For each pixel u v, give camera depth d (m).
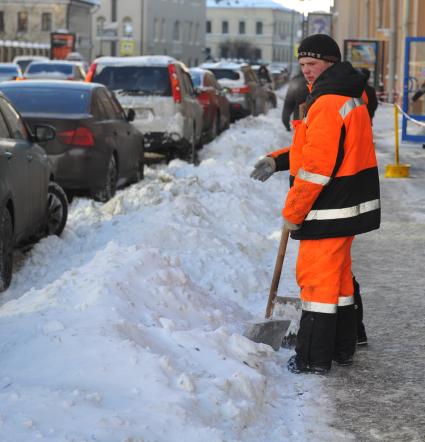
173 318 5.91
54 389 4.52
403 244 9.59
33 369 4.82
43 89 12.18
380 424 4.74
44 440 3.94
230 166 13.96
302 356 5.43
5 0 94.31
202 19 118.88
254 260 8.42
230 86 29.31
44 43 94.12
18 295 7.41
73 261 8.29
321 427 4.69
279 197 12.65
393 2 32.78
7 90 12.14
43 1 93.88
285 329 5.75
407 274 8.20
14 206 7.84
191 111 17.73
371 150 5.23
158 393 4.54
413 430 4.68
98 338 5.05
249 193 11.96
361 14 54.91
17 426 4.05
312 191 5.11
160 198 10.51
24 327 5.38
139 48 104.81
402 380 5.38
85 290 5.80
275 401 4.98
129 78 17.22
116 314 5.49
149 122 16.95
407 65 20.94
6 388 4.57
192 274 7.39
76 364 4.81
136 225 8.91
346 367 5.57
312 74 5.23
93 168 11.51
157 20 107.69
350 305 5.52
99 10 105.50
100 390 4.55
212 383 4.77
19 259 8.73
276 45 161.00
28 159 8.54
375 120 31.16
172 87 17.02
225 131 23.78
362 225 5.20
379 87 40.62
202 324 6.01
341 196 5.16
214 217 9.70
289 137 23.33
